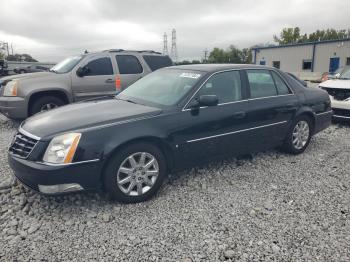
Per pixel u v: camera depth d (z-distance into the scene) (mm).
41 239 3080
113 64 8312
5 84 7367
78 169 3322
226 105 4383
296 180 4426
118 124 3578
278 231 3201
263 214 3520
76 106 4312
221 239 3074
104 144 3428
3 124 7969
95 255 2852
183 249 2932
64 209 3621
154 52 9328
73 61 8109
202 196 3936
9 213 3533
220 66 4680
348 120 7734
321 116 5754
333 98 7887
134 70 8648
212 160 4395
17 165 3418
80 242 3035
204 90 4246
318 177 4535
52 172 3223
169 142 3861
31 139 3436
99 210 3598
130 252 2891
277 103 4957
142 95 4570
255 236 3119
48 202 3766
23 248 2941
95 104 4348
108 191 3596
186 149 4047
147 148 3719
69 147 3297
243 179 4438
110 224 3328
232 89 4539
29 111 7320
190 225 3307
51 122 3643
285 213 3543
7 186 4141
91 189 3471
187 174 4578
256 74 4895
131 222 3365
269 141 5008
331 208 3652
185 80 4434
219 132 4293
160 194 3982
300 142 5492
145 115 3791
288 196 3945
